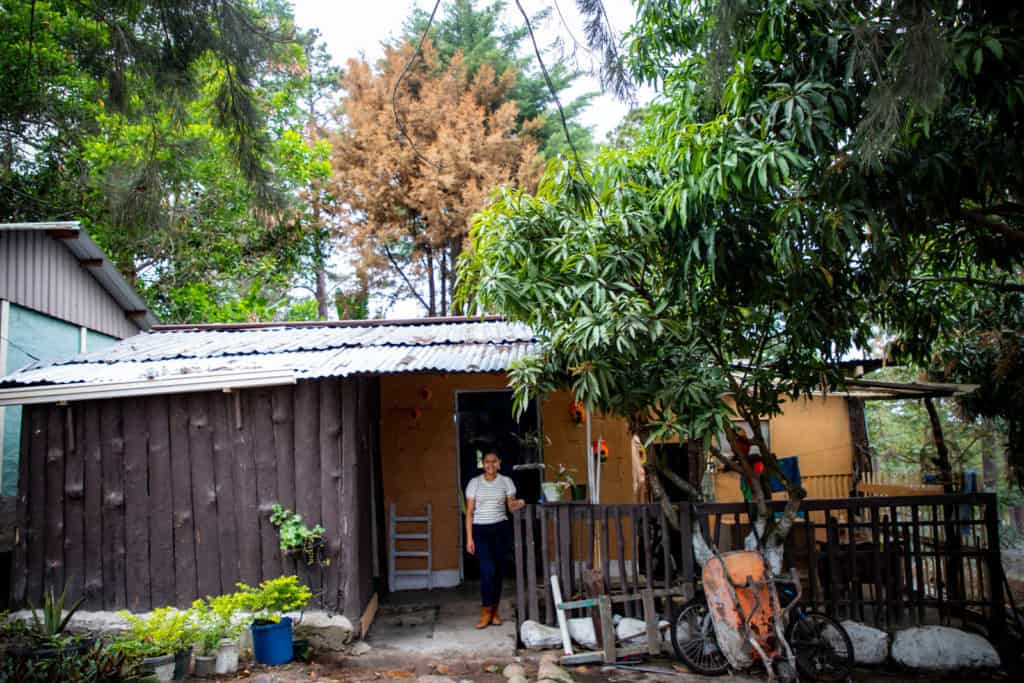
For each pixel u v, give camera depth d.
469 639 6.52
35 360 8.95
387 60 22.34
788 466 8.73
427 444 8.80
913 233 5.71
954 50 3.91
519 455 8.99
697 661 5.69
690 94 5.54
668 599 6.09
